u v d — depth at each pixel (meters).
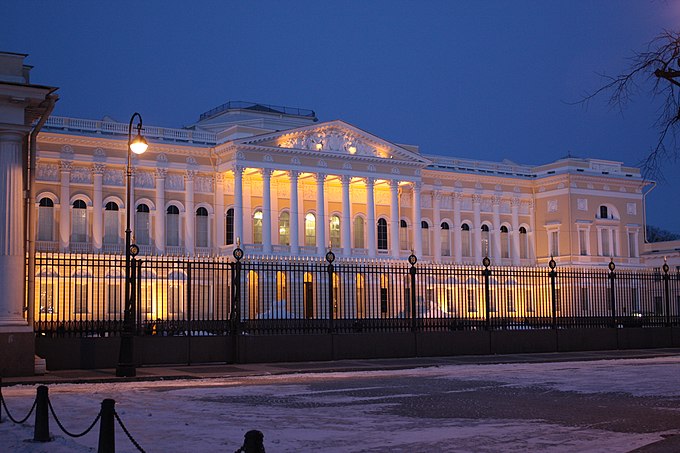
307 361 30.73
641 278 41.94
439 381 23.42
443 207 90.06
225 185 77.62
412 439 13.07
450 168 90.31
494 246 92.06
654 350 39.22
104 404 10.72
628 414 16.12
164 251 74.31
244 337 29.72
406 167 83.62
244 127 76.88
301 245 80.69
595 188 92.19
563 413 16.27
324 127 78.94
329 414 16.06
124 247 72.56
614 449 12.26
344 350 31.64
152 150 74.62
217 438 13.02
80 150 71.25
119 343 27.59
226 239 77.25
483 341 35.12
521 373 26.28
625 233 93.06
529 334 36.41
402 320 34.12
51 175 70.31
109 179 72.94
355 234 84.69
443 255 89.62
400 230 87.06
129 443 12.55
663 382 22.86
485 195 92.19
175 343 28.66
